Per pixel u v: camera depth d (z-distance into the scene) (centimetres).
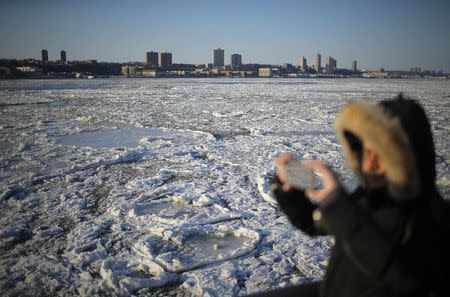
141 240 477
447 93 4012
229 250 457
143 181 744
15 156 980
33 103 2625
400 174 95
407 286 94
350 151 110
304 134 1334
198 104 2555
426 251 95
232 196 654
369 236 94
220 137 1285
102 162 905
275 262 426
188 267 412
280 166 131
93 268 414
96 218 559
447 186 713
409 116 98
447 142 1173
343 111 106
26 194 676
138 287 375
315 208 137
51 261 428
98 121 1686
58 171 827
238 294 364
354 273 112
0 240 483
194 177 786
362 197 116
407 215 98
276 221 541
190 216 565
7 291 370
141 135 1318
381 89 4838
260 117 1816
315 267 415
